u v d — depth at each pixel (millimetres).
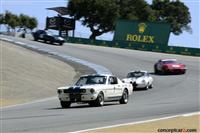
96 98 63438
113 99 67250
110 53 177750
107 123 43125
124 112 53781
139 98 81250
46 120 46781
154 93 92000
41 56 140375
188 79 120188
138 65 150000
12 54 124688
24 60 121812
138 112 53531
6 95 88938
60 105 69812
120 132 36625
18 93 91688
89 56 163250
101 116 49562
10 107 70438
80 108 61781
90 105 65188
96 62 150625
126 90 70500
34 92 93812
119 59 161500
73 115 51375
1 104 77375
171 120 43500
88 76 67562
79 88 63344
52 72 117875
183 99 76438
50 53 157750
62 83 108625
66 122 44688
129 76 103438
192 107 59938
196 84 109500
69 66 134375
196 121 42594
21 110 61844
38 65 121125
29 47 164875
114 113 52781
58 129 39656
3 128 40781
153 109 57281
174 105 63531
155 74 132000
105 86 65375
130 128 38688
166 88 102062
